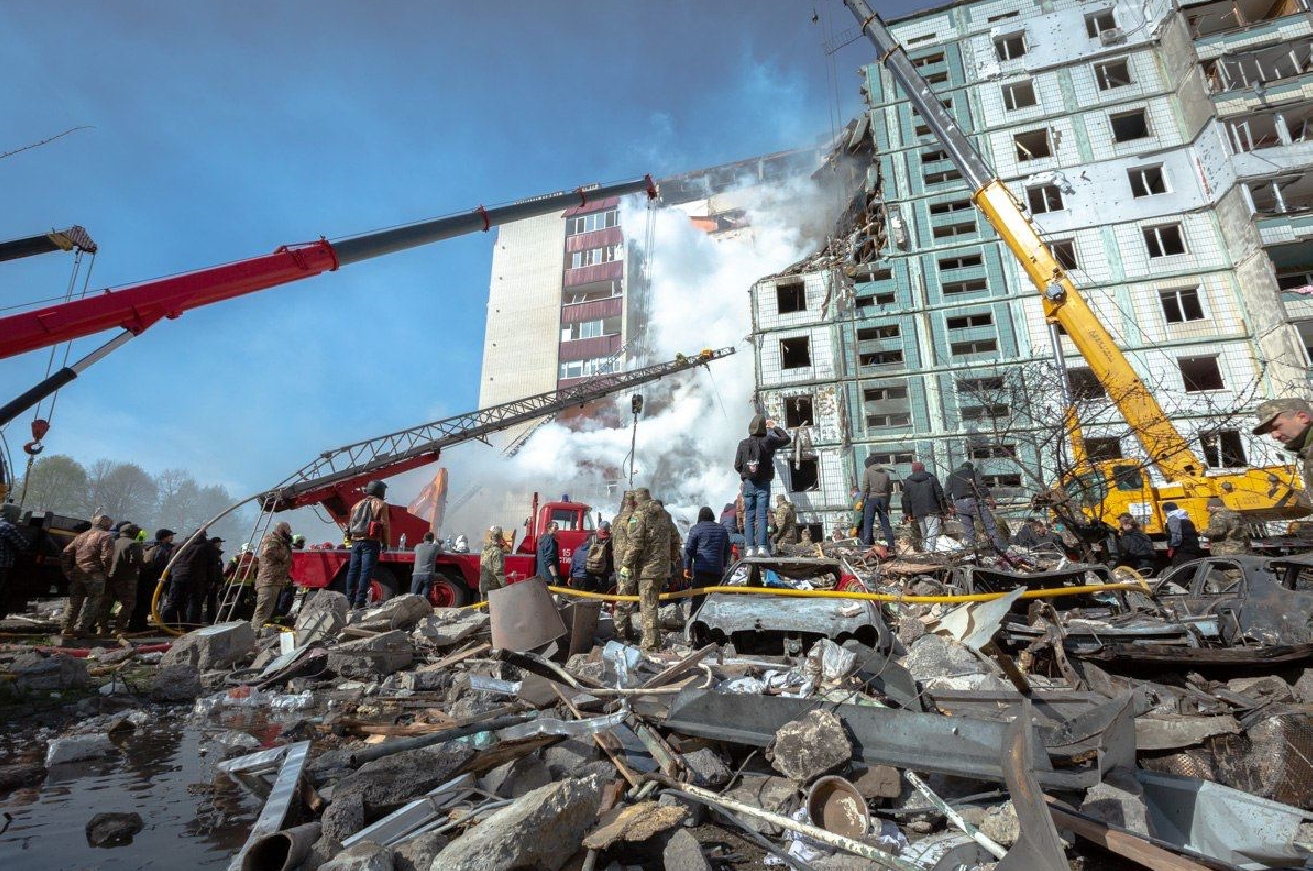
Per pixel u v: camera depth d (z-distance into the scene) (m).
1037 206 24.39
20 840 2.28
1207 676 3.84
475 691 4.46
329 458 15.24
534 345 51.22
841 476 23.09
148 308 9.53
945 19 27.62
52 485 70.06
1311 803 2.45
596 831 2.06
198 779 3.04
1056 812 2.08
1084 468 10.44
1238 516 7.29
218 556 9.20
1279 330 19.41
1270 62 22.42
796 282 26.69
